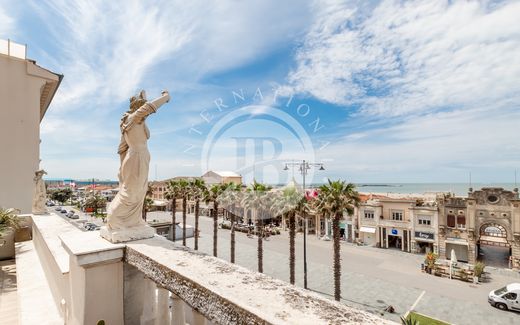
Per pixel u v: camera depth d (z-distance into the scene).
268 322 1.61
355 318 1.67
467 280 25.80
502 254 32.16
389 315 19.52
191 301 2.32
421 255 33.62
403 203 36.19
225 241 41.31
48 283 8.63
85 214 70.00
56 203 101.94
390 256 33.38
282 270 28.88
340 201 18.11
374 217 38.06
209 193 27.95
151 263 3.07
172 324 3.19
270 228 46.69
